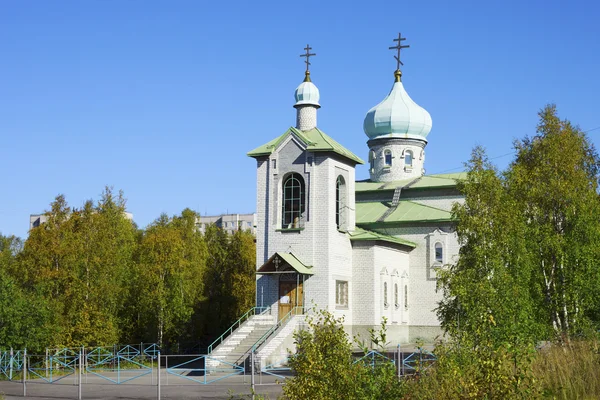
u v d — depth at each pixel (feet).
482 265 124.26
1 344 151.33
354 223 188.14
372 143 232.32
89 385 128.67
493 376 62.13
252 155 183.83
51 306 166.81
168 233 204.44
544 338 120.06
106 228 187.73
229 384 126.82
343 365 66.39
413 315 203.10
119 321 192.13
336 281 177.37
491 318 70.44
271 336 156.76
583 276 132.77
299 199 179.83
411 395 68.23
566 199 141.08
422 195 218.18
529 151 152.76
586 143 158.30
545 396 72.54
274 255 171.94
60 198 181.98
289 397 66.59
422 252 204.54
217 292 234.79
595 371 82.58
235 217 495.00
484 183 134.00
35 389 123.13
